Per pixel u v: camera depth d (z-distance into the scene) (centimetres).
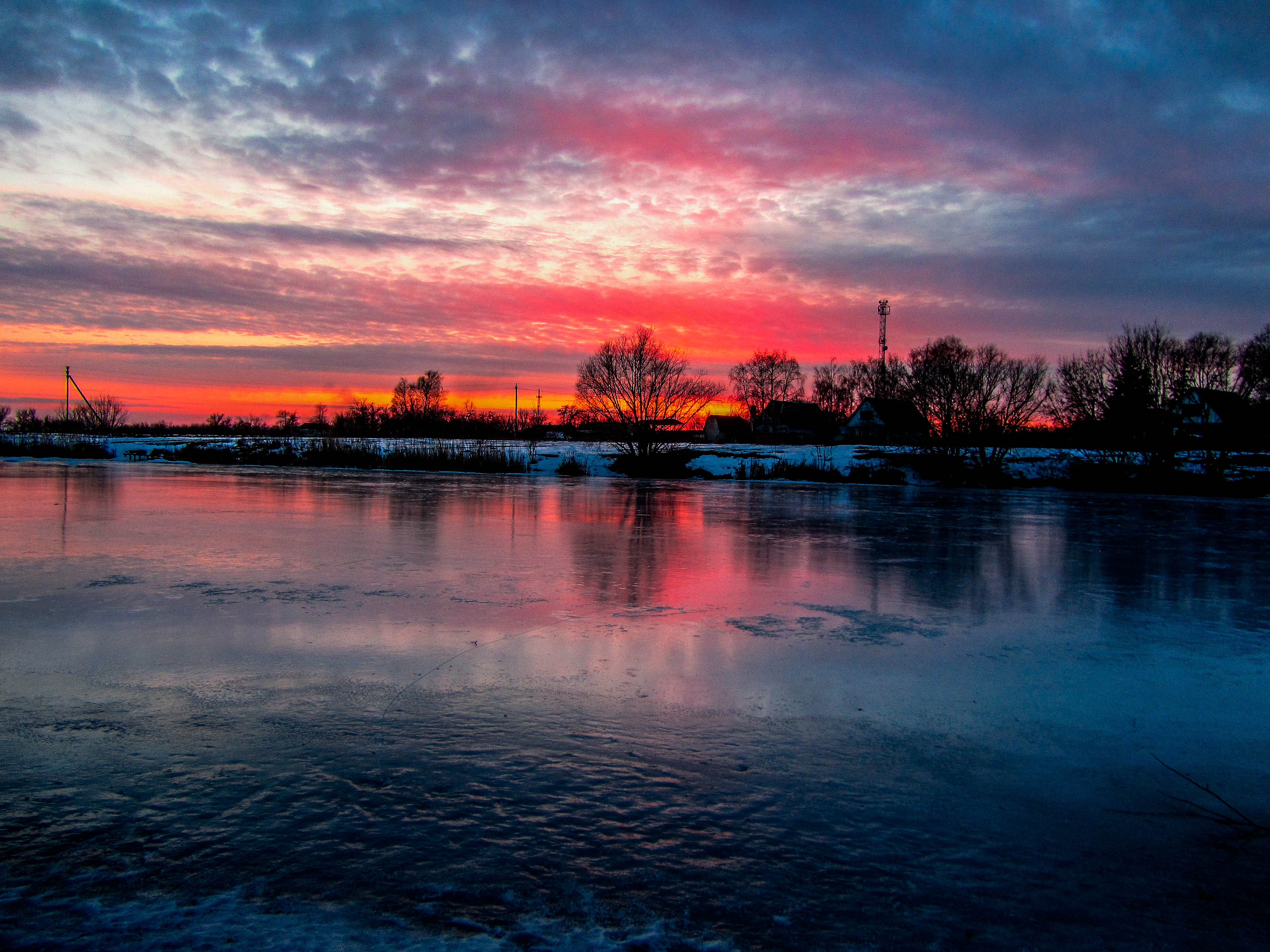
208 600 893
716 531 1628
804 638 783
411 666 664
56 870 350
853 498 2627
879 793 447
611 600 939
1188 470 3462
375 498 2242
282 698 582
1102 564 1291
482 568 1136
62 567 1082
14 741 496
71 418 6788
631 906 331
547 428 7556
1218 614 918
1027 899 345
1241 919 332
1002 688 637
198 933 306
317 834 386
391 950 298
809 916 328
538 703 581
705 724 547
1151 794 454
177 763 466
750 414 10631
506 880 349
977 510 2270
